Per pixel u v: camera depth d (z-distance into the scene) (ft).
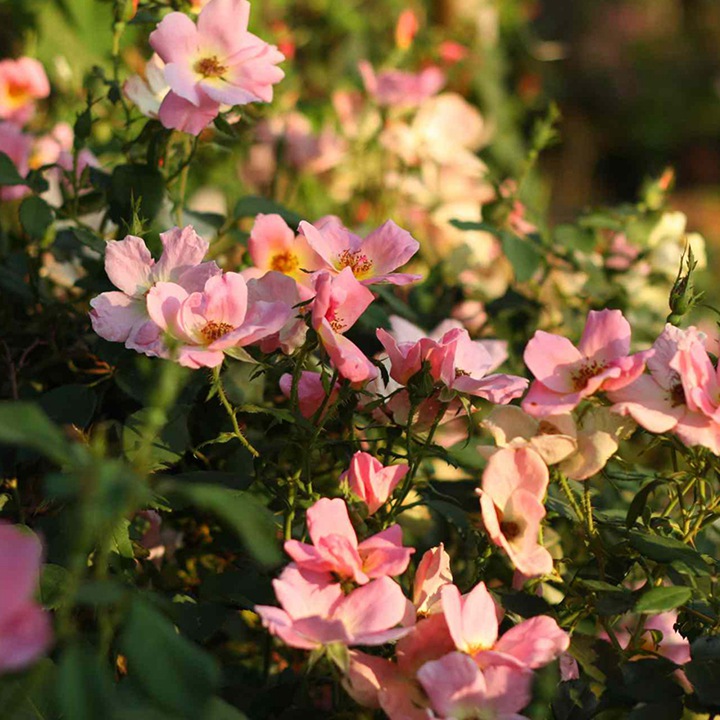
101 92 8.91
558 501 7.02
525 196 8.98
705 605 6.89
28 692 6.26
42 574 6.72
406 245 7.03
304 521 7.15
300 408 7.02
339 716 6.74
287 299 7.02
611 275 8.46
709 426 6.70
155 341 6.79
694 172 34.88
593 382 6.70
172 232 6.95
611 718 7.04
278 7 12.91
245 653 7.34
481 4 16.14
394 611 6.59
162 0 7.64
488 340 7.95
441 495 7.17
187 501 6.88
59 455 6.15
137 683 6.21
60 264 7.95
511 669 6.57
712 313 9.95
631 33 37.45
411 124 9.93
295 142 9.82
